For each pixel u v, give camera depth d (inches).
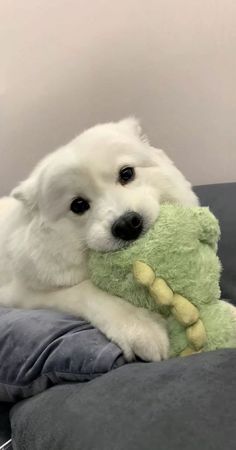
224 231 23.1
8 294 19.1
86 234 16.8
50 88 29.7
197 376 11.6
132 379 12.1
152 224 15.7
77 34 28.1
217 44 25.4
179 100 27.2
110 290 15.7
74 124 29.9
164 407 10.8
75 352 14.0
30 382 14.5
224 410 10.4
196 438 9.9
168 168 19.0
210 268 15.2
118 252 15.3
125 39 27.2
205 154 27.6
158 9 26.1
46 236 17.5
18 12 28.9
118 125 19.4
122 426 10.6
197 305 14.7
